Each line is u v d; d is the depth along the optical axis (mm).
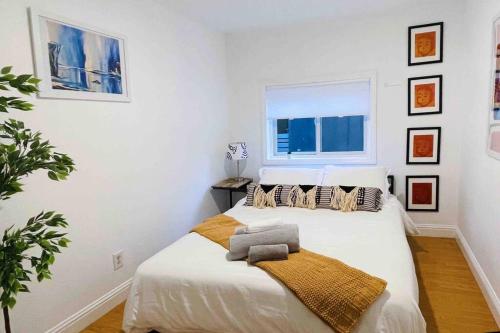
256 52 4105
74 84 2170
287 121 4230
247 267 1903
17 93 1828
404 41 3555
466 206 3156
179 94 3320
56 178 1407
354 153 4020
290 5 3240
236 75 4234
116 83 2516
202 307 1819
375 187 3258
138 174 2781
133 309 1942
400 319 1561
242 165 4367
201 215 3770
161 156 3064
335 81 3852
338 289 1632
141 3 2779
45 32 1969
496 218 2201
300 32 3898
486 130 2441
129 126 2670
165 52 3096
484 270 2514
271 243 2053
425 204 3719
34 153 1410
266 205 3355
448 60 3438
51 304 2070
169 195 3195
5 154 1330
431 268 2969
